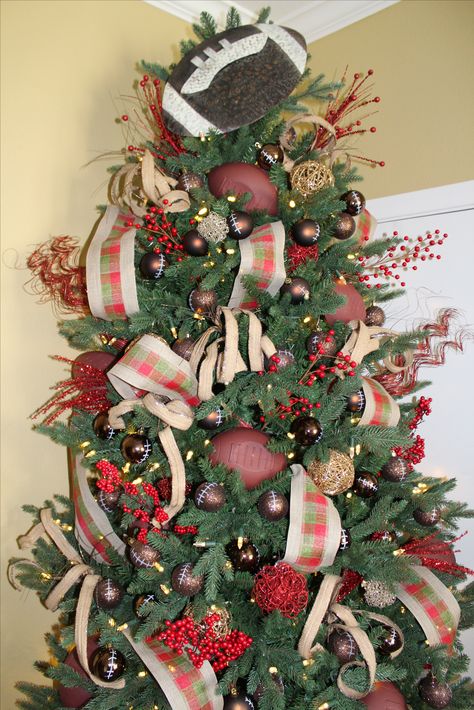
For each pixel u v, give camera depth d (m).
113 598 1.00
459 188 1.50
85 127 1.54
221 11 1.82
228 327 0.93
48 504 1.32
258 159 1.17
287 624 0.93
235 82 1.12
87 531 1.11
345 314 1.10
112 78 1.61
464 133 1.49
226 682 0.92
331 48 1.79
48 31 1.46
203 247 1.04
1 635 1.37
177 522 0.94
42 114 1.45
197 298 1.05
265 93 1.12
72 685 1.03
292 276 1.10
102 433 1.09
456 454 1.53
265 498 0.93
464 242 1.50
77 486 1.15
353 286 1.21
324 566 0.96
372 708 0.96
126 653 0.99
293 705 0.97
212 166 1.14
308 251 1.13
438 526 1.32
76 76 1.52
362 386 1.08
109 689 0.98
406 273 1.61
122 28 1.64
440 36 1.53
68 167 1.50
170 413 0.94
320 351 1.04
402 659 1.06
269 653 0.94
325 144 1.25
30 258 1.36
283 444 0.98
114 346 1.22
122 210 1.23
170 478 1.05
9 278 1.38
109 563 1.12
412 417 1.26
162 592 0.98
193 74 1.13
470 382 1.50
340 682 0.94
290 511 0.94
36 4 1.43
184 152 1.21
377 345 1.08
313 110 1.82
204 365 0.95
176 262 1.10
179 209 1.07
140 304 1.10
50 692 1.19
